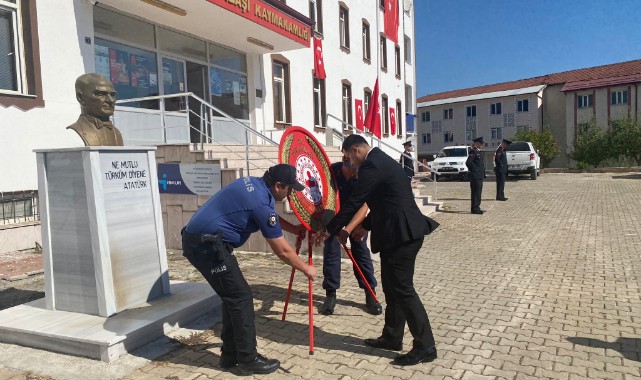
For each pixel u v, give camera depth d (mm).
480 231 9570
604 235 8859
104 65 9312
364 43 22391
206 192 7734
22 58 7832
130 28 9969
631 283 5773
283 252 3633
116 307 4324
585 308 4910
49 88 8156
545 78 51719
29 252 7406
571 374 3488
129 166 4484
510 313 4789
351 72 20547
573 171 31953
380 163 3705
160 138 10625
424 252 7723
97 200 4168
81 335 3840
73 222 4316
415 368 3629
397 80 26719
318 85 18000
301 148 4551
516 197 15625
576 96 44656
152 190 4703
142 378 3500
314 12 17438
